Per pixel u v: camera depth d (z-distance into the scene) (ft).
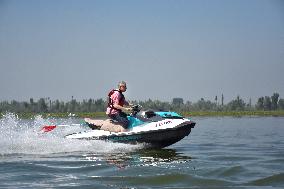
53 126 48.67
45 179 29.22
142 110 47.88
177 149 49.93
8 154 41.86
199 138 68.80
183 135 45.96
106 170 32.65
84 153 43.14
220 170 31.73
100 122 48.14
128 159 39.24
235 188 26.11
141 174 30.58
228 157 41.70
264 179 28.50
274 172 31.17
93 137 47.21
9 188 26.35
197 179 28.58
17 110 235.20
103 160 38.42
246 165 34.71
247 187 26.32
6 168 33.88
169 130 45.50
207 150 48.93
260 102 375.66
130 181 28.30
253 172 31.19
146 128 46.16
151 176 29.55
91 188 26.40
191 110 323.98
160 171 31.83
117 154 42.70
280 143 58.39
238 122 151.12
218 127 110.22
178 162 37.37
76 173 31.50
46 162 37.06
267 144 56.95
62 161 37.65
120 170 32.55
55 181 28.50
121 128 47.11
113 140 46.75
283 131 88.48
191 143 58.95
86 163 36.50
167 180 28.40
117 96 47.57
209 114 291.99
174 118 46.68
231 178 29.04
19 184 27.58
